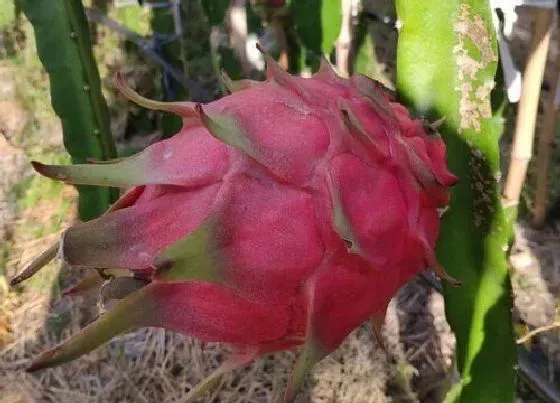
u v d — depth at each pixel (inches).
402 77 10.9
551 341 18.3
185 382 19.2
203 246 6.5
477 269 11.1
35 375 20.4
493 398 11.5
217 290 6.9
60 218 25.6
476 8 10.6
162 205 7.1
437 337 19.4
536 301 19.6
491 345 11.4
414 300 20.3
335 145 7.5
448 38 10.7
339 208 7.1
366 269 7.4
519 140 15.4
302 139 7.4
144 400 19.3
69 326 21.7
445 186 8.4
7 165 27.3
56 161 27.0
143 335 20.7
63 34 15.8
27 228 25.3
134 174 7.3
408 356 19.0
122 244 6.9
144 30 28.9
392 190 7.8
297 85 8.0
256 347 7.7
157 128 28.2
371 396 17.9
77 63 16.0
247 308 7.1
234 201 6.9
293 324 7.3
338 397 18.1
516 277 20.3
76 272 23.0
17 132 28.5
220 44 22.5
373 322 8.8
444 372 18.6
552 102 19.2
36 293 23.2
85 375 20.2
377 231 7.5
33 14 15.7
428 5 10.6
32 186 26.5
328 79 8.6
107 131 16.8
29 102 29.0
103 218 6.9
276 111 7.6
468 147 10.8
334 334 7.4
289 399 7.0
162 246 6.9
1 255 24.2
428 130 9.3
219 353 19.6
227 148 7.3
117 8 28.6
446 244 10.9
